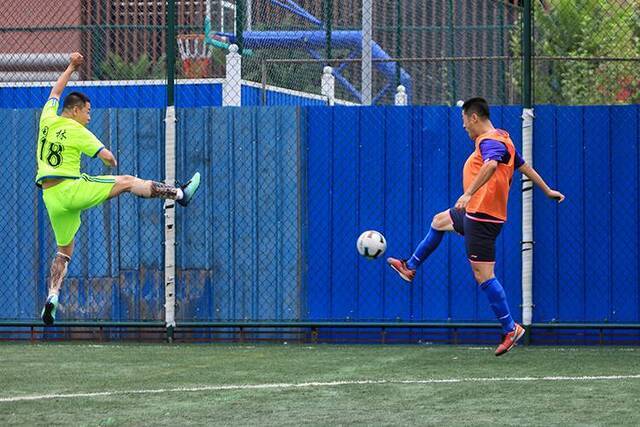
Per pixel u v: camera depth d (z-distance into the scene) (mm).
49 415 22375
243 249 37125
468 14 57938
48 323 32062
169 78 37031
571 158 36094
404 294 36531
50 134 31297
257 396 24719
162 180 37406
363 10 44125
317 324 36594
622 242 36000
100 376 28406
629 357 32250
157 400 24234
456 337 36531
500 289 30469
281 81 51406
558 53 45312
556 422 21000
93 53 47500
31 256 37938
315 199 36844
